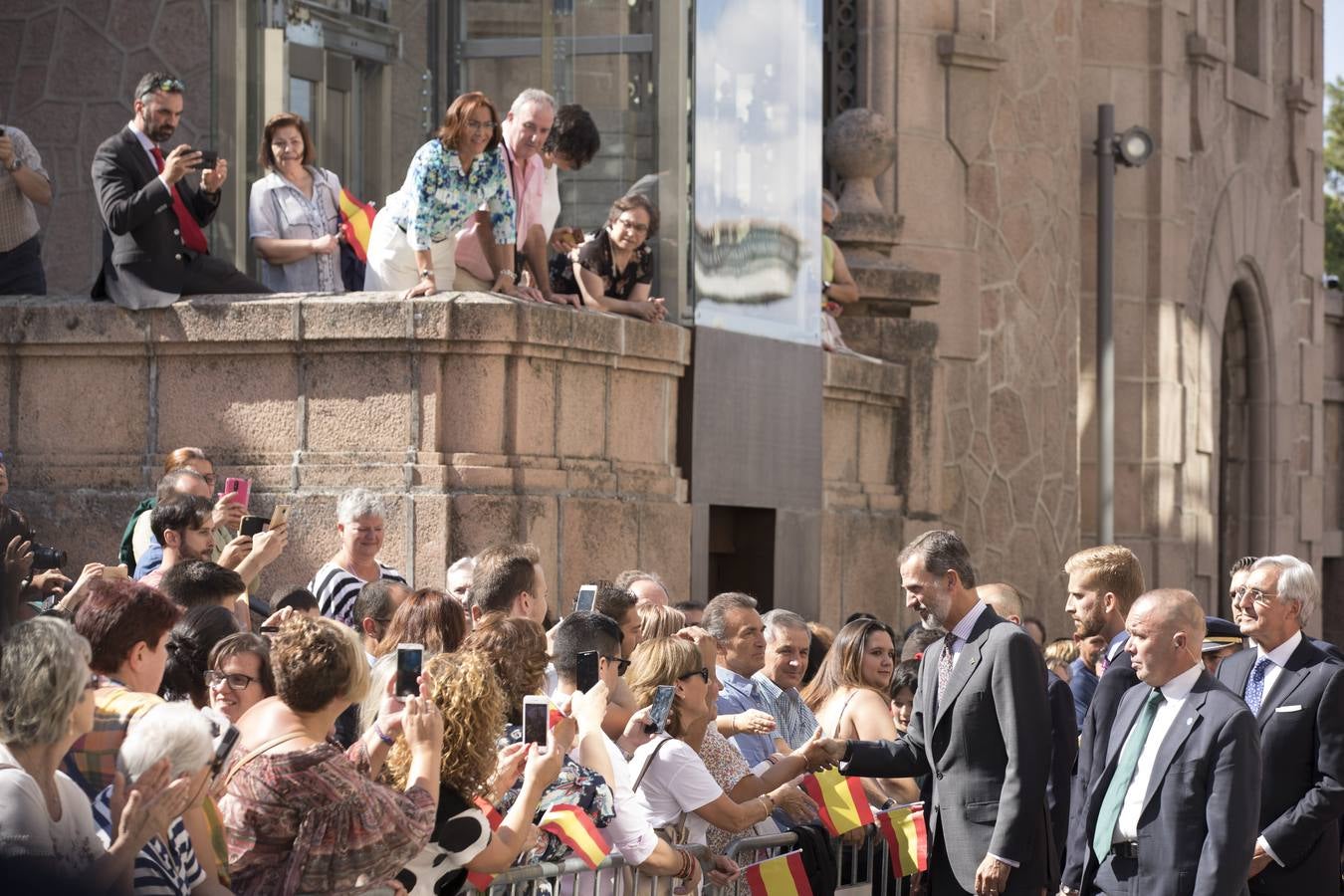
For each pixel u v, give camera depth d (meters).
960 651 8.20
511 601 7.95
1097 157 20.55
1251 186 24.92
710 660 7.96
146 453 10.57
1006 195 19.34
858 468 14.91
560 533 10.43
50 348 10.69
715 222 12.70
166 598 5.82
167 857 5.04
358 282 11.64
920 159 18.50
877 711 8.95
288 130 11.41
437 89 12.70
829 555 14.15
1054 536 19.88
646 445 11.65
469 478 10.01
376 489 10.08
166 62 12.21
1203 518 23.11
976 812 8.05
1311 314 27.14
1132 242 22.09
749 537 13.16
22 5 12.49
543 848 6.66
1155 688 7.77
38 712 4.82
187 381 10.52
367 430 10.22
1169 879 7.51
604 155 12.27
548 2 12.55
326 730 5.69
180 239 10.53
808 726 9.11
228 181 11.78
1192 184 23.11
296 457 10.29
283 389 10.37
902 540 15.28
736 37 13.12
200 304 10.43
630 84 12.42
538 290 10.98
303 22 12.21
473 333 10.05
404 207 10.61
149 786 4.83
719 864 7.55
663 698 7.23
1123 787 7.73
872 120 17.30
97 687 5.55
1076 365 20.58
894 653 9.33
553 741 6.20
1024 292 19.55
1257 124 25.23
